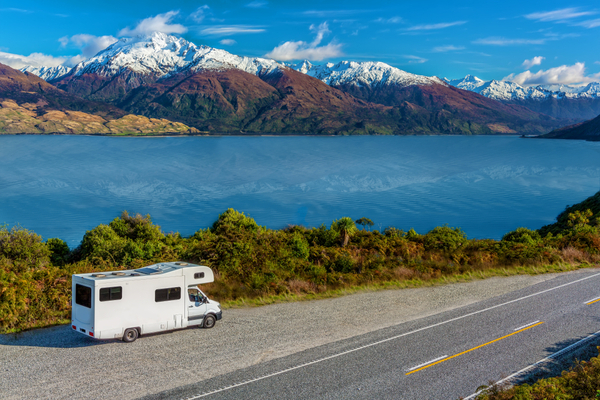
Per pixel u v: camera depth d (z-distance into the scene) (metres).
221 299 21.41
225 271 25.69
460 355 14.49
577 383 11.58
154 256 33.97
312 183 187.50
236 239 28.44
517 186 179.75
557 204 140.25
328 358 14.20
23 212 121.44
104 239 36.59
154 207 132.88
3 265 25.33
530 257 30.67
